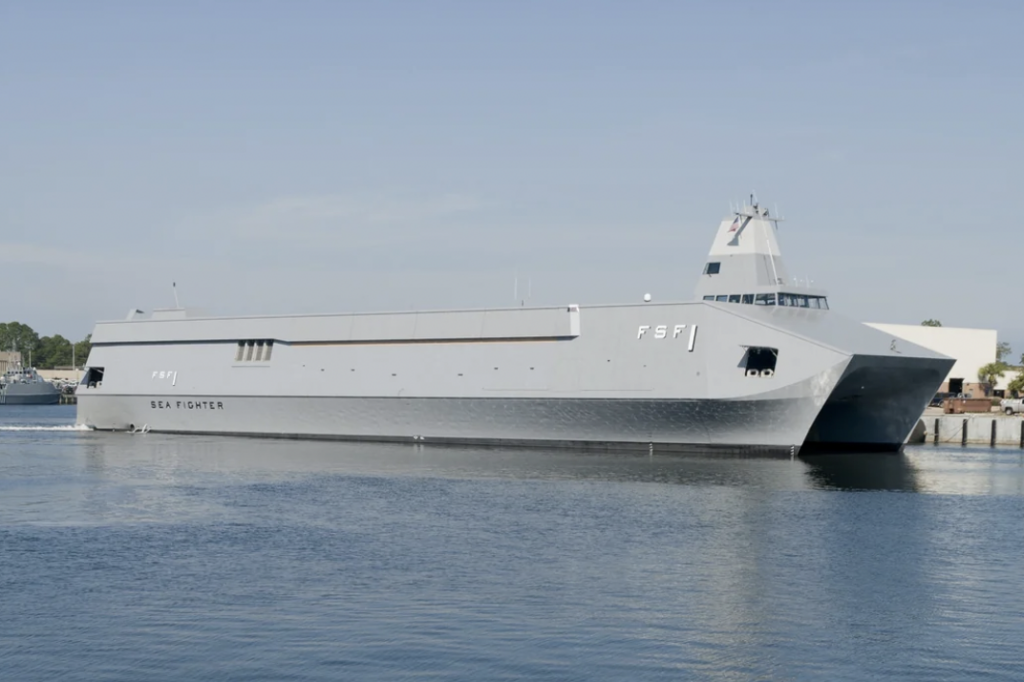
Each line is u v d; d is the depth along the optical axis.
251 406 98.38
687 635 34.38
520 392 83.94
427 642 33.56
